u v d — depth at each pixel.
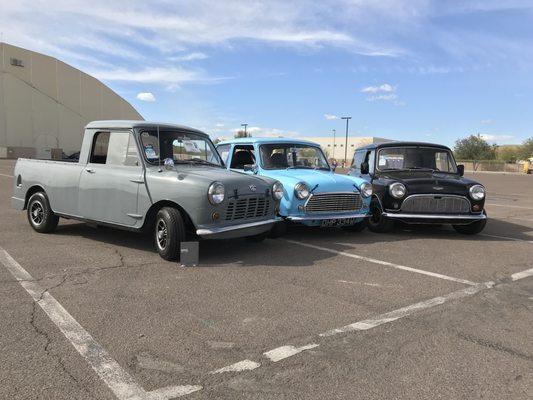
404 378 3.37
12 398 3.01
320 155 9.92
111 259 6.56
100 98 74.62
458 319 4.56
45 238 7.95
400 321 4.47
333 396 3.11
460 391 3.21
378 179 9.47
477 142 93.25
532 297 5.32
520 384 3.32
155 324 4.26
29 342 3.83
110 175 7.10
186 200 6.28
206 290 5.27
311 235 8.91
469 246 8.24
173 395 3.08
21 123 65.25
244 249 7.46
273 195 7.19
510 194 22.70
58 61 68.31
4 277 5.60
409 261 6.92
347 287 5.52
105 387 3.16
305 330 4.20
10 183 19.34
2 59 62.62
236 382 3.26
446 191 8.84
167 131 7.32
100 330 4.10
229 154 9.62
